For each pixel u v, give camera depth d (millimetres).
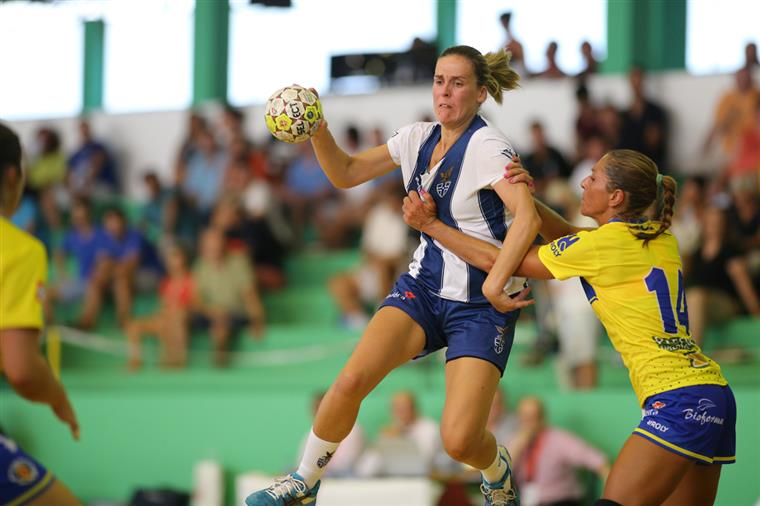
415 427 18203
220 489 19906
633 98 24469
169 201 26453
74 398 21266
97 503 20359
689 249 21078
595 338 19797
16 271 7859
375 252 23625
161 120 30328
